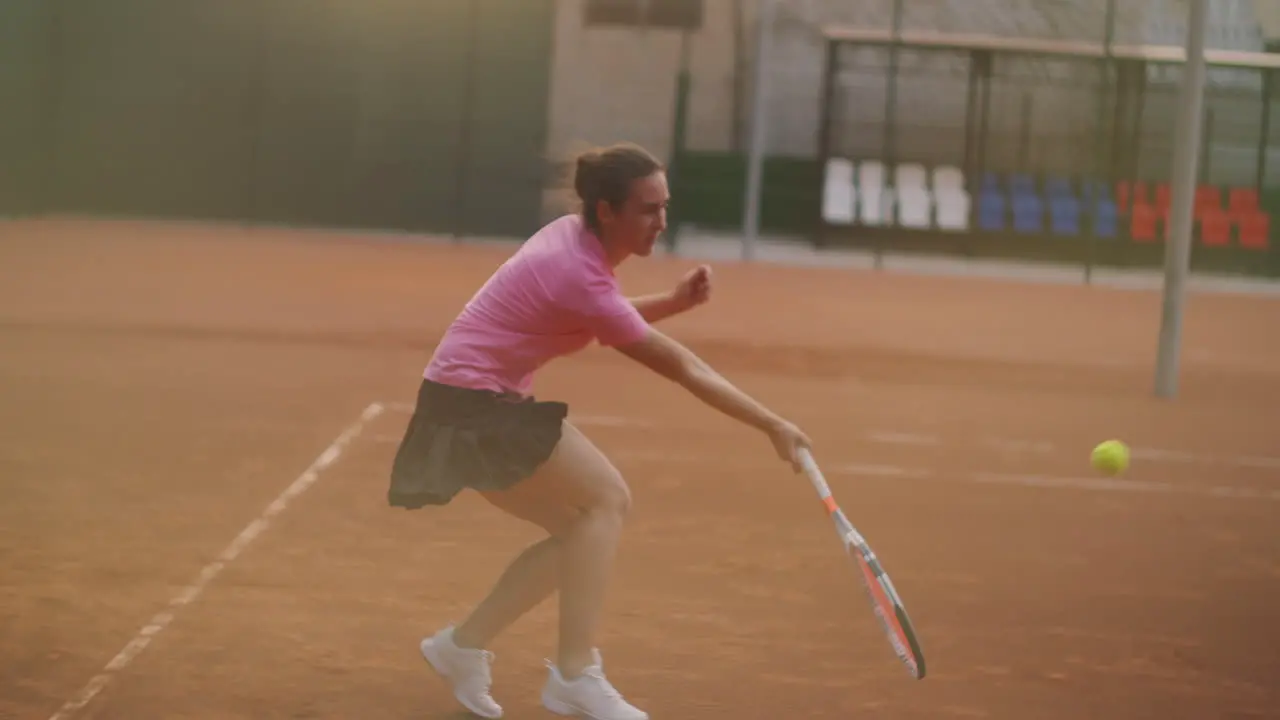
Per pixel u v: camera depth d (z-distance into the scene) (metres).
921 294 22.62
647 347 4.17
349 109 27.36
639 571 6.55
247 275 19.61
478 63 27.33
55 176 26.81
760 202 28.55
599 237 4.25
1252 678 5.53
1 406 9.66
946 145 29.64
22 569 6.11
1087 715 5.07
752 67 29.39
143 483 7.72
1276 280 27.83
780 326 17.38
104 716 4.59
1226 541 7.68
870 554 4.05
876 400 12.15
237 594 5.93
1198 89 12.90
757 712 4.92
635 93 29.27
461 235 27.20
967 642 5.80
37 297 15.81
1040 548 7.36
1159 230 27.84
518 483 4.28
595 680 4.34
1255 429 11.52
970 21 29.78
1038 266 28.11
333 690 4.93
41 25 25.86
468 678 4.66
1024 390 13.23
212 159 27.20
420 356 13.11
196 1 26.81
